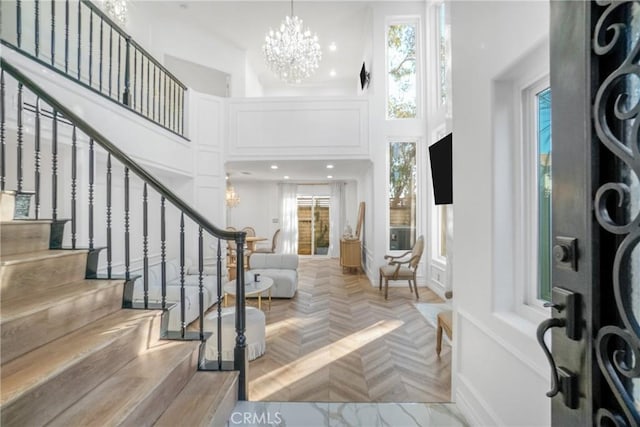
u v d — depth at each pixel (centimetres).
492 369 153
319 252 896
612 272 56
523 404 129
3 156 186
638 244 53
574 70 63
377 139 523
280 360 266
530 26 122
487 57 155
